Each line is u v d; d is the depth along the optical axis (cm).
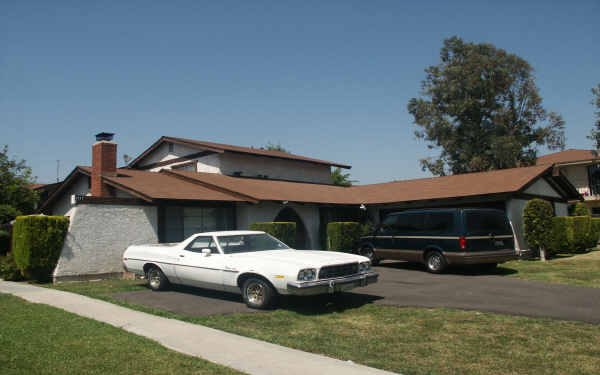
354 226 1836
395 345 582
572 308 771
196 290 1032
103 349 549
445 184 2023
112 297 953
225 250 910
